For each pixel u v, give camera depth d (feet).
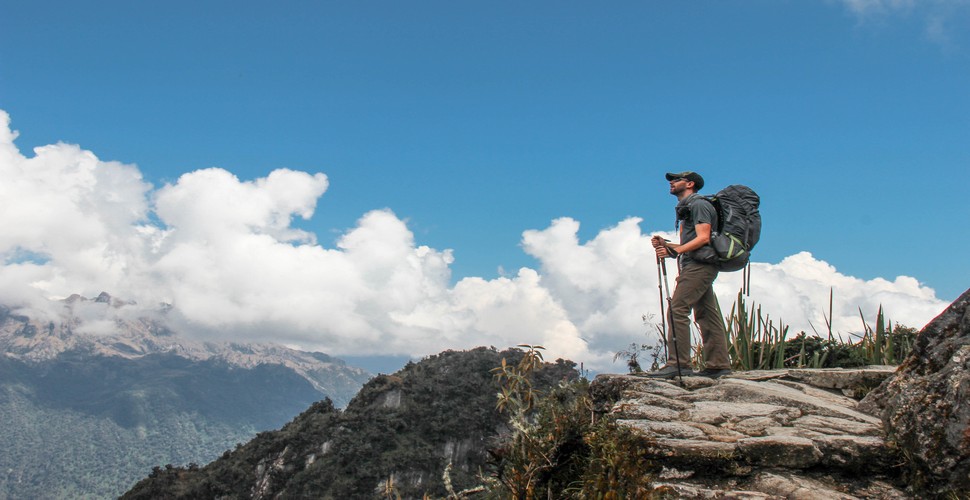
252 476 406.00
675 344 21.62
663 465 15.88
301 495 370.73
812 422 17.70
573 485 15.20
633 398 19.57
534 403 16.61
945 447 15.26
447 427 403.75
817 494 14.71
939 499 15.15
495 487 15.10
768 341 29.01
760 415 18.04
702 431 16.89
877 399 19.27
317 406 461.78
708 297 23.81
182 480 411.95
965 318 17.87
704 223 22.85
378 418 422.00
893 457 16.30
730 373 23.34
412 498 352.49
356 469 381.81
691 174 24.57
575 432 16.14
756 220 23.66
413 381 453.99
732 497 14.70
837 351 28.09
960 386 15.55
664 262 22.74
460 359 487.20
